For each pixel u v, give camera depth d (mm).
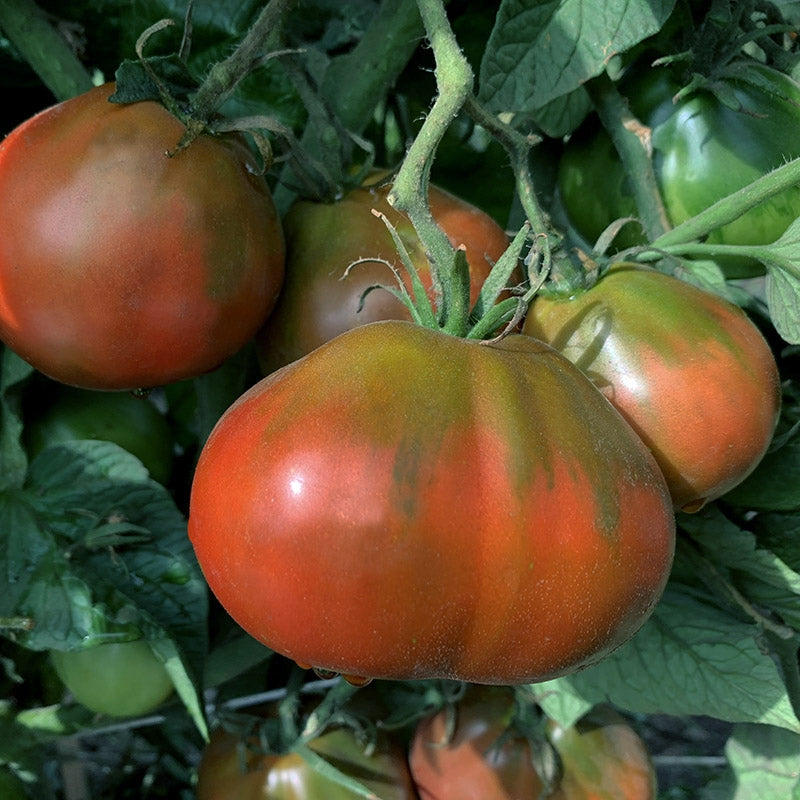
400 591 248
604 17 338
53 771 699
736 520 408
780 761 446
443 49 281
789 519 399
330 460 250
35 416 403
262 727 451
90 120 308
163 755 593
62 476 386
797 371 414
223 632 440
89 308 305
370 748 447
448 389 259
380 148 489
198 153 311
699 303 310
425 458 250
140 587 377
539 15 338
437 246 280
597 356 305
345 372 262
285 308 346
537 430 260
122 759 620
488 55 341
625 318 306
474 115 296
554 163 447
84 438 403
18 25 375
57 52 379
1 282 308
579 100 409
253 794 439
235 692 508
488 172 487
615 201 395
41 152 304
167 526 385
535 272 298
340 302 334
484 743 447
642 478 268
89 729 466
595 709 468
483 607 253
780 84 375
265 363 361
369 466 249
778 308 340
